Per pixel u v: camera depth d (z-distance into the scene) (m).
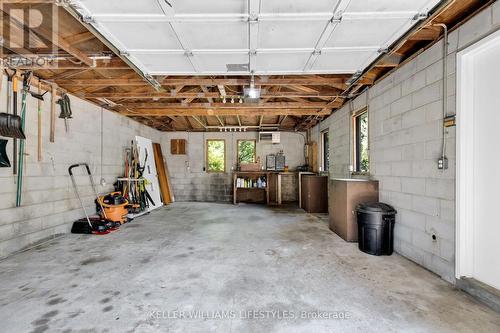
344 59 2.67
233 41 2.28
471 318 1.82
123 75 3.78
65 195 4.12
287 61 2.71
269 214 5.96
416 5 1.81
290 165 8.34
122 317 1.84
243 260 2.97
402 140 3.09
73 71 3.56
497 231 2.03
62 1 1.73
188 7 1.79
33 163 3.52
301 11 1.85
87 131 4.70
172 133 8.45
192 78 3.65
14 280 2.44
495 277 2.04
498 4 1.91
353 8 1.83
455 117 2.28
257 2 1.74
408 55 3.01
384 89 3.49
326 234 4.13
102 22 1.96
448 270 2.38
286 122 7.90
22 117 3.32
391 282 2.38
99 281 2.42
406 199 3.01
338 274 2.57
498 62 2.01
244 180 7.91
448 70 2.37
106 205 4.65
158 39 2.23
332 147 5.78
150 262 2.91
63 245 3.53
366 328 1.71
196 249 3.38
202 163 8.41
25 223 3.38
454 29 2.30
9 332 1.67
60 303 2.03
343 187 3.83
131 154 6.18
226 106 5.17
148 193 6.52
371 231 3.14
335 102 4.88
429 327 1.72
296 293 2.19
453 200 2.32
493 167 2.05
